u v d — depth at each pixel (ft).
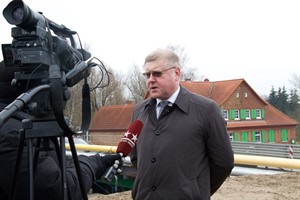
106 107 155.43
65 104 7.53
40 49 6.99
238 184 29.17
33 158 7.09
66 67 7.79
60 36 8.00
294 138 166.81
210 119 10.53
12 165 7.07
